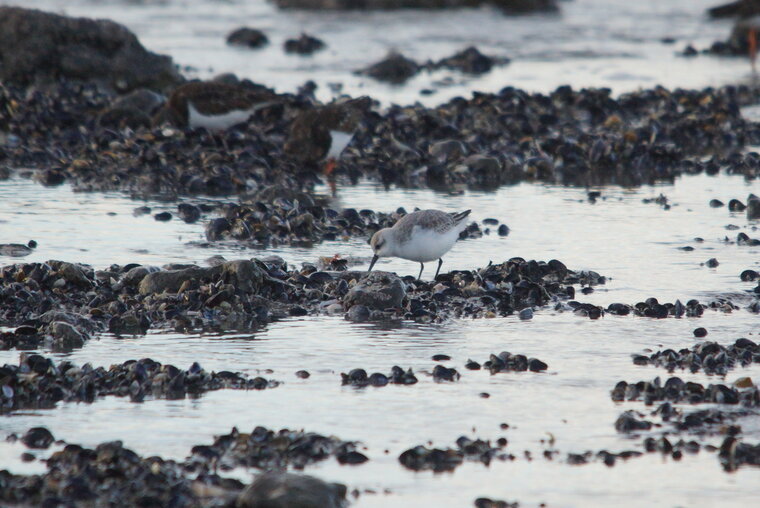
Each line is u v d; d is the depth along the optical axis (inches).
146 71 1246.9
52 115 1018.7
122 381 436.5
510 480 354.6
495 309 555.5
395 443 382.6
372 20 2058.3
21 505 331.6
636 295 581.3
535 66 1585.9
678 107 1195.3
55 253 645.9
